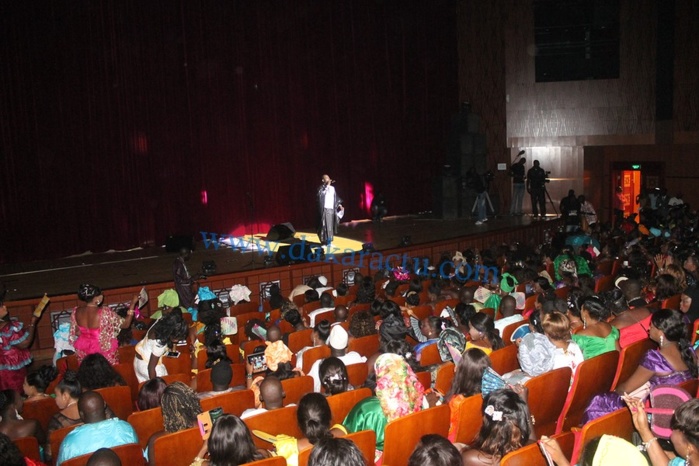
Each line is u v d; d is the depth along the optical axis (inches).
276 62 679.1
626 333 218.5
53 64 557.6
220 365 198.1
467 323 255.3
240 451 128.3
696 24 729.0
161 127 614.9
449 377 208.2
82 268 517.3
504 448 121.5
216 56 639.8
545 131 806.5
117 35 586.6
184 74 623.8
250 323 291.6
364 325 254.4
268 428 166.7
